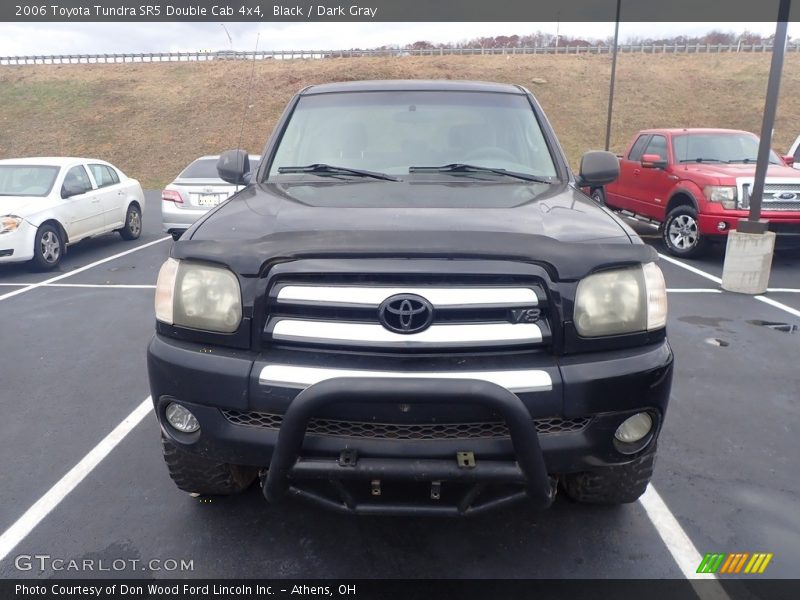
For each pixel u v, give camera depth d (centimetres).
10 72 4456
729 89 4203
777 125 3656
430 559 259
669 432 368
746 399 413
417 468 205
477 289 208
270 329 213
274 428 216
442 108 358
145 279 791
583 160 344
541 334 210
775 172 819
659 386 219
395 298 205
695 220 852
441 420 207
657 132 989
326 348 211
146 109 3716
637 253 221
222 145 3269
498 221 237
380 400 194
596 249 218
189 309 224
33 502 299
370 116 354
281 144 347
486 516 286
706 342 525
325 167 326
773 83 648
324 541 270
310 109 364
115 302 674
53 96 3988
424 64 4744
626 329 219
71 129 3506
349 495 219
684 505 295
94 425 381
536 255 210
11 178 903
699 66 4653
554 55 5153
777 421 382
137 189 1134
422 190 288
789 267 835
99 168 1034
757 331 555
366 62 4731
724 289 705
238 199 286
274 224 238
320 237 215
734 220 802
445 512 219
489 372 204
